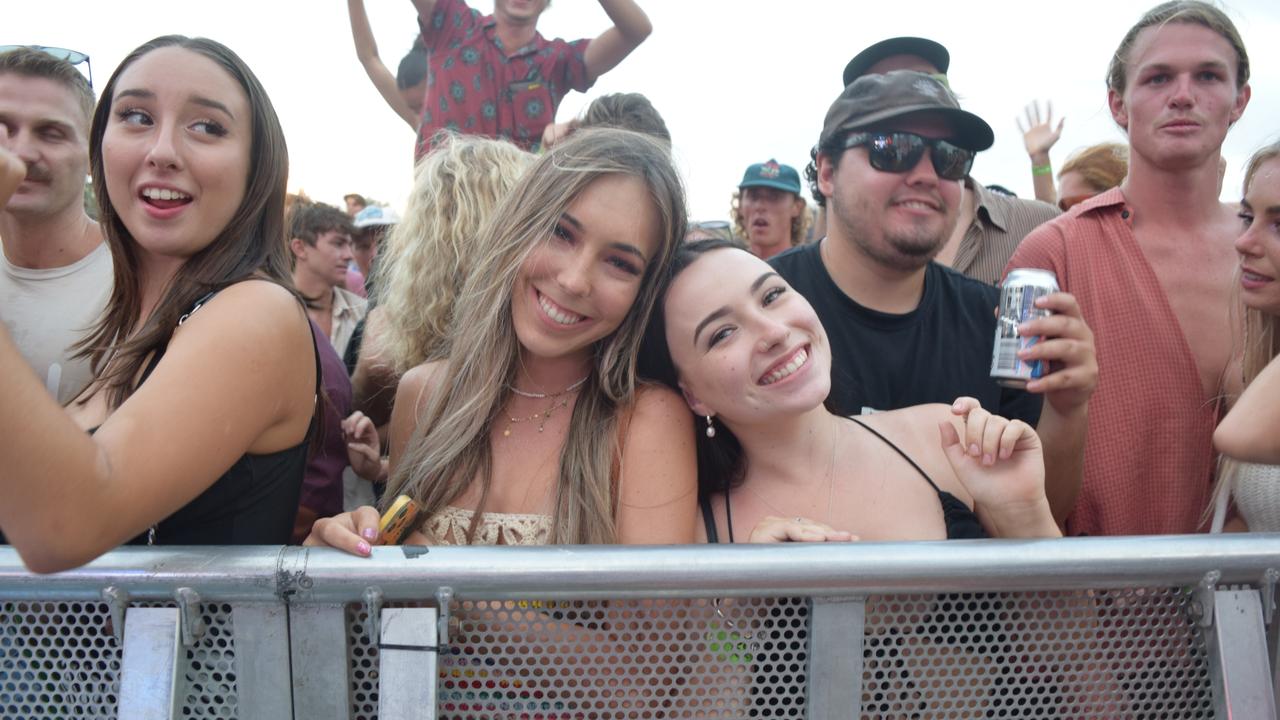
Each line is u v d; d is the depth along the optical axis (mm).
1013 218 3436
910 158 2098
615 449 1630
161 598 1175
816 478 1692
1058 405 1835
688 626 1282
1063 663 1312
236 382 1309
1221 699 1279
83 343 1710
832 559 1201
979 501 1578
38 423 1030
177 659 1156
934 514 1650
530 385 1739
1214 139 2297
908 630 1308
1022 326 1700
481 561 1171
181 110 1457
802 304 1642
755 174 4715
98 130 1571
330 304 4406
